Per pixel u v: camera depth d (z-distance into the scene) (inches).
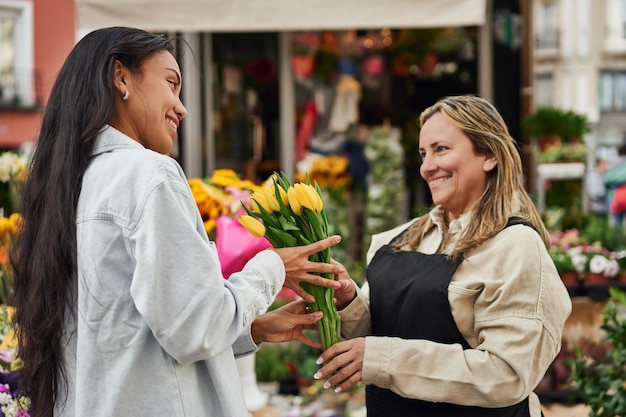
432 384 69.9
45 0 561.0
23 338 64.3
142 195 58.4
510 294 69.2
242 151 253.3
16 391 83.3
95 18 183.3
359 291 81.4
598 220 206.2
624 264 128.4
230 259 94.3
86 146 61.7
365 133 249.4
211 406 62.6
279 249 70.8
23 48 559.8
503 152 74.1
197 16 183.2
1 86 563.2
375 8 179.2
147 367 59.3
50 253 60.8
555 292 69.9
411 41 246.7
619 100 703.1
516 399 68.7
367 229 234.8
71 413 62.3
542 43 712.4
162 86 64.4
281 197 72.8
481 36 246.1
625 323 105.1
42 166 63.8
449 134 74.8
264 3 182.4
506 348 68.4
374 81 251.9
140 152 60.9
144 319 58.9
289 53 249.9
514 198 75.5
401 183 235.3
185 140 248.7
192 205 61.6
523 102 241.6
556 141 225.6
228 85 251.0
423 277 73.3
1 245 102.1
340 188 227.5
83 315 59.6
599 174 372.5
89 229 59.5
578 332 155.0
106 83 62.4
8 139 573.6
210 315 57.4
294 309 77.4
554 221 193.3
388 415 75.6
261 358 161.5
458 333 71.6
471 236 72.4
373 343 72.1
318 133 251.9
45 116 64.5
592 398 104.7
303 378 159.5
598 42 700.7
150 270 56.7
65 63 64.6
